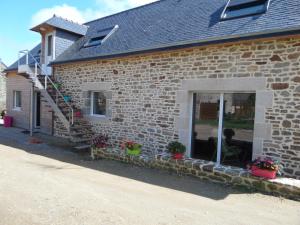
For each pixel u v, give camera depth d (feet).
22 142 32.89
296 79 17.98
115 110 29.22
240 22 21.52
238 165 20.89
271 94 18.94
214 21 23.67
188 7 29.19
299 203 15.08
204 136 22.98
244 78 20.13
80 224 11.90
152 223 12.28
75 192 16.08
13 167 21.43
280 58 18.60
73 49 36.86
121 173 20.71
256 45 19.61
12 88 46.98
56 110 32.17
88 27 41.52
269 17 20.24
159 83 25.20
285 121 18.39
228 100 21.59
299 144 17.87
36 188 16.52
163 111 24.91
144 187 17.49
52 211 13.20
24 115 44.04
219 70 21.39
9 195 15.14
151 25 30.07
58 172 20.57
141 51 25.67
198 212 13.69
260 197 15.92
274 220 12.96
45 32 39.78
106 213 13.19
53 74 37.09
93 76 31.65
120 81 28.63
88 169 21.80
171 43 23.40
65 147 30.68
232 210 14.03
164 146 24.81
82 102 33.04
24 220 12.14
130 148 23.84
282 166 18.15
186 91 23.26
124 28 33.58
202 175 19.31
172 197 15.78
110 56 28.66
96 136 29.68
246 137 20.59
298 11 19.03
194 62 22.80
